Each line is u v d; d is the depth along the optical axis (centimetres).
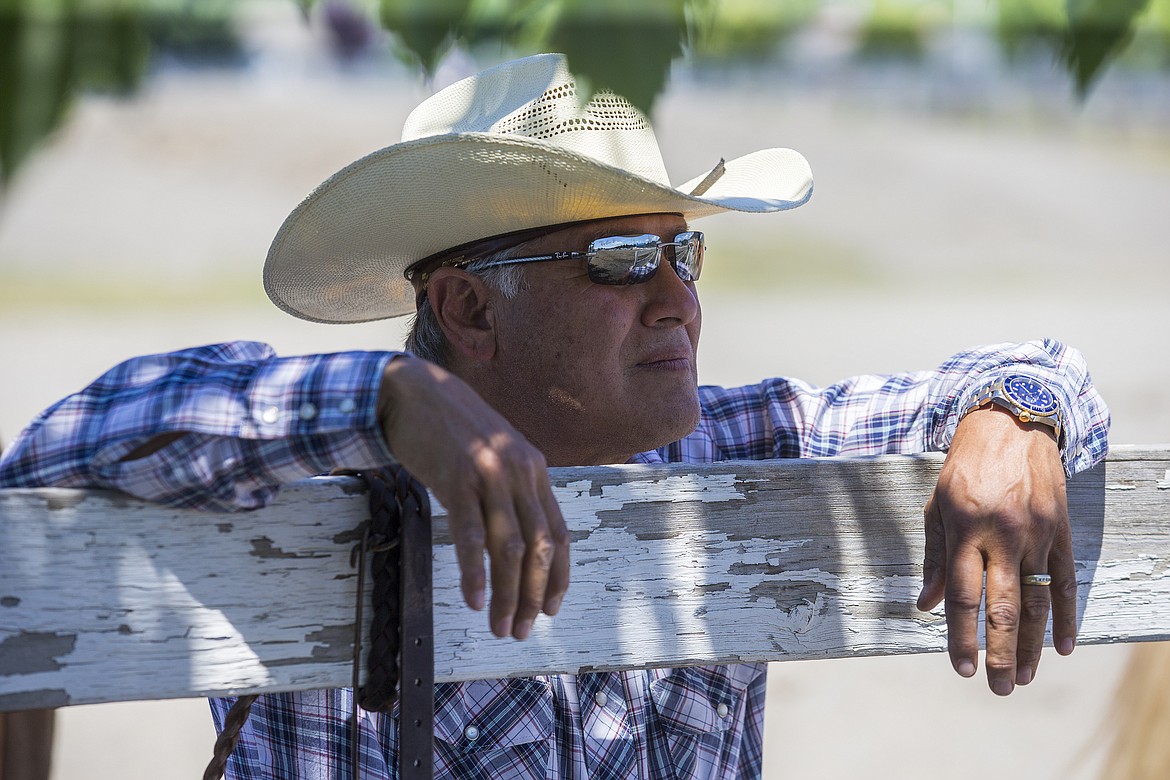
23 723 479
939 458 497
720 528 471
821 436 677
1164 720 671
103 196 4706
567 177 564
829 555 484
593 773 585
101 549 397
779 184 715
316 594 420
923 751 1173
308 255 643
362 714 554
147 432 385
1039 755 1148
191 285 3669
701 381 2561
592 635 456
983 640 509
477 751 571
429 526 418
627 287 600
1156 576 524
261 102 5856
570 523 454
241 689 412
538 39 228
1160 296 3688
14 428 2186
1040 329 3198
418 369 386
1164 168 5578
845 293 3681
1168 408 2381
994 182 5222
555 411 621
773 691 1341
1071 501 519
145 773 1113
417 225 614
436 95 662
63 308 3338
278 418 385
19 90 206
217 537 409
